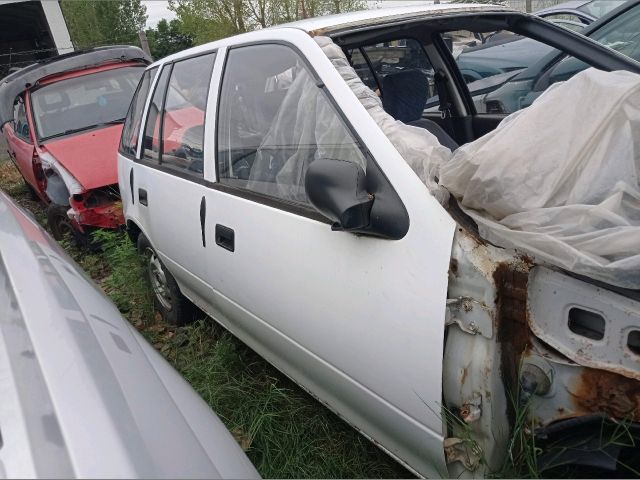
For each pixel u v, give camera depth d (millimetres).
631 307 1233
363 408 1799
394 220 1556
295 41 2039
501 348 1405
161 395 1243
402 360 1543
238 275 2281
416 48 3008
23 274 1505
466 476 1503
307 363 2016
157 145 3166
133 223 3775
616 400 1289
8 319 1301
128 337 1480
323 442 2301
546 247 1324
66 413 992
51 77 6273
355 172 1573
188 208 2656
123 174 3705
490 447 1429
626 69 2461
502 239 1413
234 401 2641
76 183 4844
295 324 1980
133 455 952
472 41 4578
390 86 2713
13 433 971
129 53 6711
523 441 1426
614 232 1255
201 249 2572
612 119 1368
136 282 3857
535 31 2664
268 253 2047
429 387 1483
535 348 1377
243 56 2367
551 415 1399
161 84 3238
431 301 1449
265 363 2895
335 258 1734
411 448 1657
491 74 5113
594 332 1306
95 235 4477
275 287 2039
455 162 1466
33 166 5715
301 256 1875
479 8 2543
